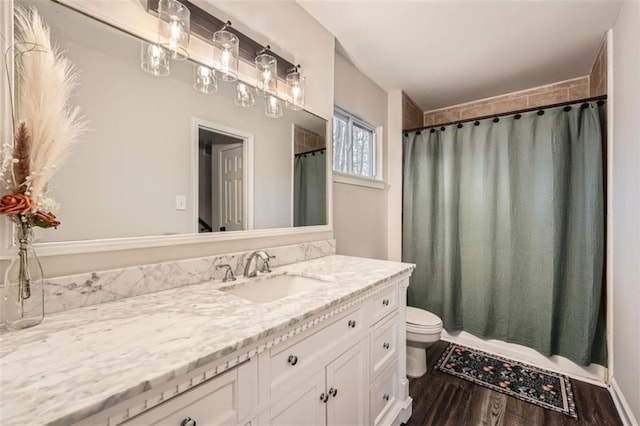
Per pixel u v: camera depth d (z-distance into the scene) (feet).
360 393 4.10
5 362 1.93
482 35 6.53
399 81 8.81
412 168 9.27
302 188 5.87
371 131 9.20
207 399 2.21
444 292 8.63
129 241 3.39
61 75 2.63
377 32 6.46
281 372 2.85
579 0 5.39
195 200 4.09
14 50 2.60
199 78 4.08
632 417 4.92
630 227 5.09
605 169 6.59
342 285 3.99
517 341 7.61
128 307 3.00
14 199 2.37
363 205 8.40
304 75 5.82
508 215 7.68
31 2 2.74
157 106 3.68
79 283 2.96
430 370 6.98
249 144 4.83
